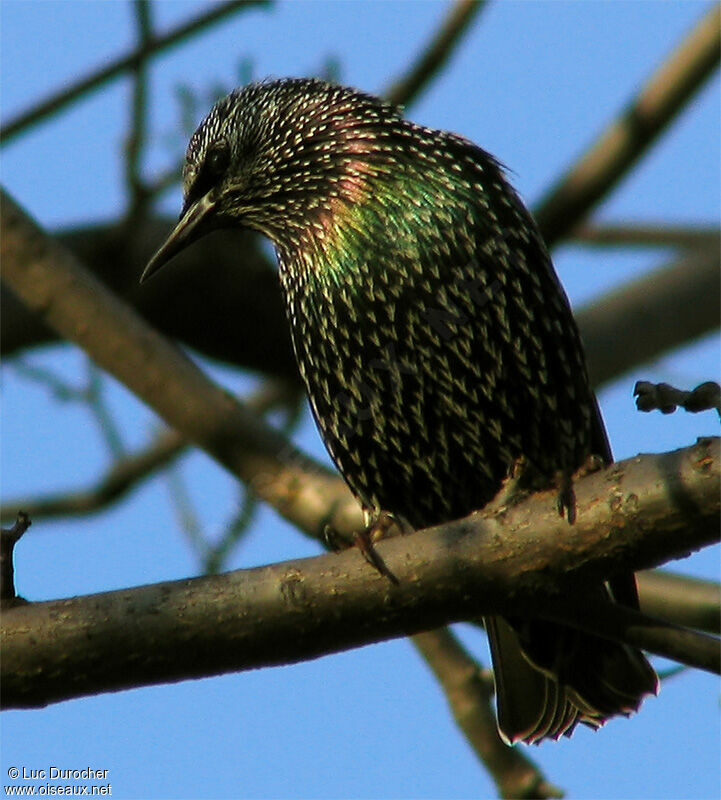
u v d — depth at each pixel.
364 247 10.58
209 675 8.14
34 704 8.12
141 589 8.08
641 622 7.71
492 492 10.69
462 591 7.97
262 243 14.22
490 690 11.73
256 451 11.22
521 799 11.47
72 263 11.45
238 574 8.09
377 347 10.55
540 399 10.34
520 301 10.36
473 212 10.44
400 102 13.34
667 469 7.65
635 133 13.22
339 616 8.03
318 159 10.91
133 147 12.41
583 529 7.78
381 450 10.73
